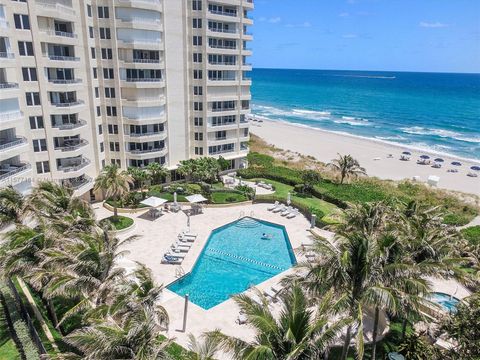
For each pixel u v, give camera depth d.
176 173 57.69
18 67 37.28
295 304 15.79
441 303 28.73
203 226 43.66
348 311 18.69
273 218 46.94
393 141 110.00
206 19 53.22
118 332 15.50
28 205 28.11
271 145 94.69
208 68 55.53
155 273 32.78
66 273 20.52
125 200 46.78
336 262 18.33
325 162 81.50
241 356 14.37
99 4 45.84
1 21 31.80
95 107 47.69
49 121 40.53
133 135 50.69
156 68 50.19
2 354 22.03
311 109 180.88
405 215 28.47
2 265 22.56
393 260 20.27
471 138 114.31
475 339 19.09
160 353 15.88
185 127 57.41
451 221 45.06
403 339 23.88
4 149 31.92
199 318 26.80
